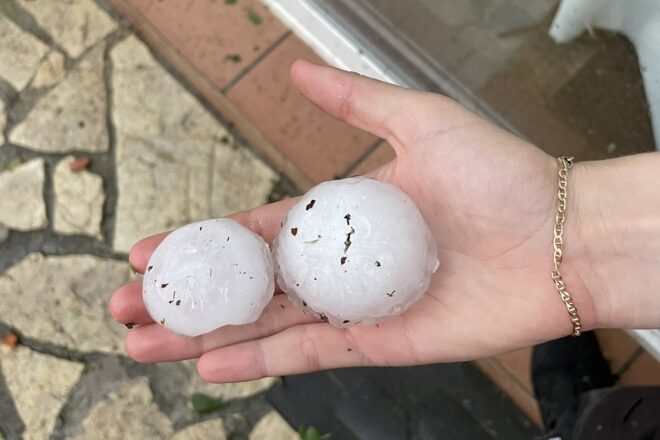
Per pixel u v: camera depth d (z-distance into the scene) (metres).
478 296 0.22
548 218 0.22
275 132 0.35
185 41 0.36
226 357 0.22
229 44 0.36
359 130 0.34
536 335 0.22
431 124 0.22
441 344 0.23
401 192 0.22
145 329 0.23
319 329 0.23
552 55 0.32
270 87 0.35
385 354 0.23
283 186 0.35
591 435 0.28
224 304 0.21
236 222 0.23
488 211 0.22
